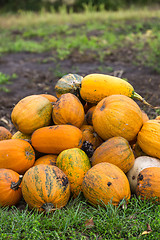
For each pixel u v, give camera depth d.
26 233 2.61
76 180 3.14
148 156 3.39
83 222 2.79
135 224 2.72
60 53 11.66
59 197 2.86
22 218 2.77
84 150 3.57
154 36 12.85
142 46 11.65
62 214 2.85
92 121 3.53
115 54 11.15
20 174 3.35
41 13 21.70
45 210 2.86
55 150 3.36
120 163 3.14
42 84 8.44
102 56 10.73
